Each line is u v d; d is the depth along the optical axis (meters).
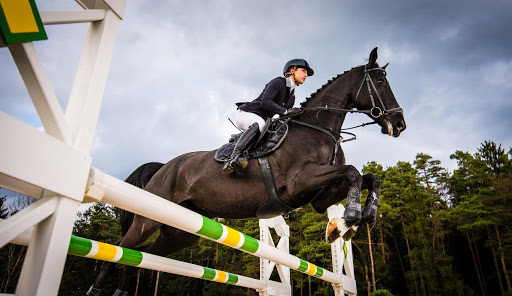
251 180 2.72
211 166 2.95
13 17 1.30
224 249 28.86
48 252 1.31
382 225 26.08
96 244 2.29
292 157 2.66
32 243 1.38
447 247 24.83
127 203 1.74
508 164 24.86
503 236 20.98
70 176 1.42
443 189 31.27
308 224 25.70
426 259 19.72
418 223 21.48
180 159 3.36
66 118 1.61
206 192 2.90
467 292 18.78
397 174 28.41
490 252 24.00
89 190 1.54
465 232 23.17
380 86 2.98
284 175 2.66
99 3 1.76
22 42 1.33
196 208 3.11
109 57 1.72
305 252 23.44
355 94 3.04
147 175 3.60
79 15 1.59
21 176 1.22
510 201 21.45
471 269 24.34
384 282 21.77
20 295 1.31
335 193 2.79
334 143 2.82
